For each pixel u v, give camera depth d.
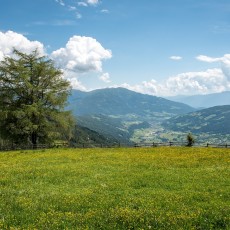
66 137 80.94
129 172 34.41
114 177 31.42
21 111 71.62
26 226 16.00
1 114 71.88
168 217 16.67
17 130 73.75
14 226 16.03
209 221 16.12
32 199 22.20
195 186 26.09
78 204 20.16
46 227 15.58
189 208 18.72
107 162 42.88
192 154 50.12
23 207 19.86
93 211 18.28
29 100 77.81
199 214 17.17
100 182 28.97
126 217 16.62
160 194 23.05
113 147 72.94
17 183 29.30
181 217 16.55
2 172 35.59
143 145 73.94
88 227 15.50
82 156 50.88
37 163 43.47
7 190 25.81
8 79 75.06
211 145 67.06
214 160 42.72
